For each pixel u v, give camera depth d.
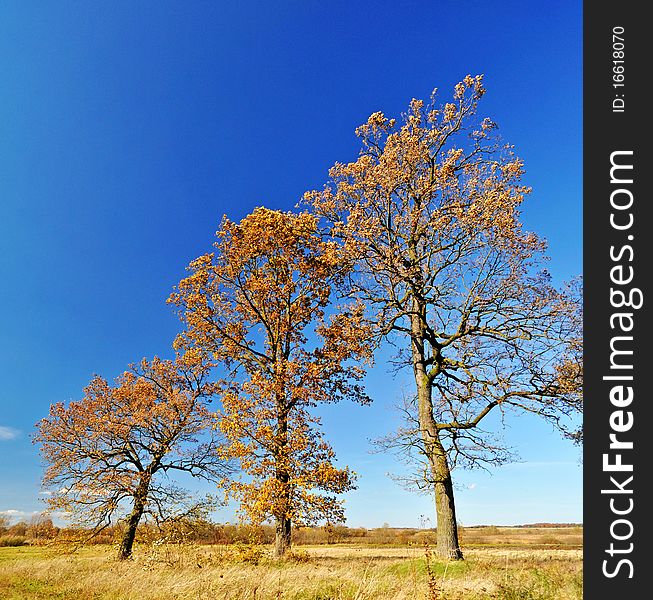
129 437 27.53
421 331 18.69
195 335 22.12
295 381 18.73
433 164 19.25
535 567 9.27
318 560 17.59
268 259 22.05
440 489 16.27
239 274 22.47
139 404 28.41
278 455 17.69
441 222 17.12
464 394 17.25
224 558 15.26
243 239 22.08
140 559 18.03
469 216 16.34
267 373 20.59
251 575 11.68
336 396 20.33
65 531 25.69
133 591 12.30
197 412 27.95
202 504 24.83
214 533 24.28
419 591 8.48
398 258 17.39
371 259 18.05
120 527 25.72
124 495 25.89
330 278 21.58
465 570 12.31
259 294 22.00
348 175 19.80
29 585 16.33
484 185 16.95
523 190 16.27
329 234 20.75
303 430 17.77
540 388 15.84
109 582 14.33
